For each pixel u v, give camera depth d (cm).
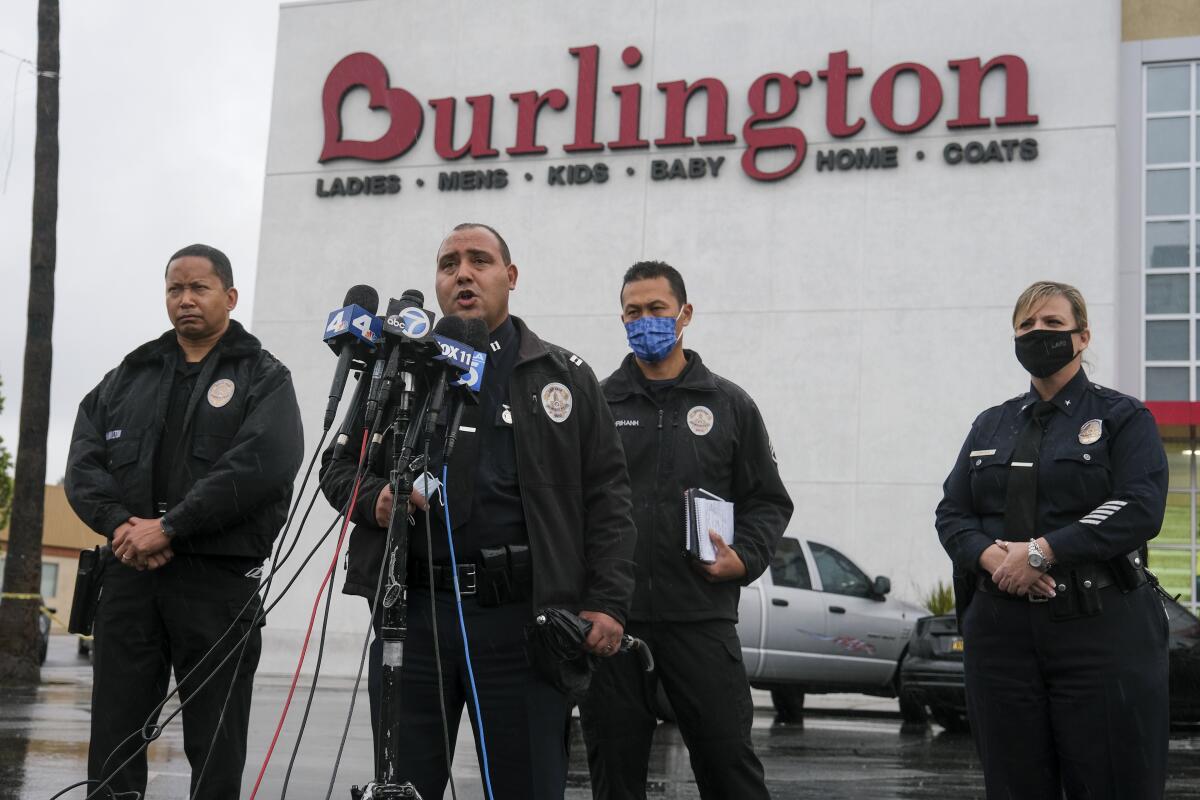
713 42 1859
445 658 358
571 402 379
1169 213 1719
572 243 1881
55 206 1431
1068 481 386
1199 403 1653
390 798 314
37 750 724
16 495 1403
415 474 330
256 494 438
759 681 1217
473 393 339
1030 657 386
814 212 1786
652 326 463
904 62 1780
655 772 797
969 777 789
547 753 359
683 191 1842
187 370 461
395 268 1962
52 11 1430
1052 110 1716
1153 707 377
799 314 1773
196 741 434
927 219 1744
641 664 442
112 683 435
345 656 1847
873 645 1277
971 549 395
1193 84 1733
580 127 1891
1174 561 1816
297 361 1984
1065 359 392
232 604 440
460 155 1945
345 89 2019
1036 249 1702
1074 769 380
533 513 365
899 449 1716
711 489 461
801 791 705
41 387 1412
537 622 347
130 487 446
